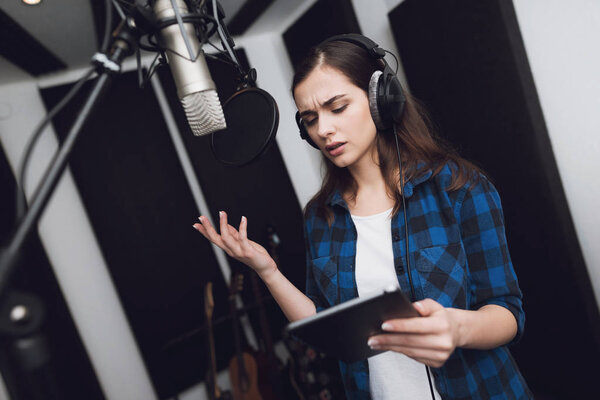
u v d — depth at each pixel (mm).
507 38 1742
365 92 956
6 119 2543
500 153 1954
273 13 2822
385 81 905
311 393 2287
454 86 2059
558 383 2045
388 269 996
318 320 597
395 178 1022
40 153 2549
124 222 2684
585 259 1835
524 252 2002
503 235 927
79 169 2613
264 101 758
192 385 2754
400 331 607
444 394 912
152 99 2807
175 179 2824
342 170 1137
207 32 637
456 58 1995
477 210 935
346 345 734
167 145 2822
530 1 1727
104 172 2664
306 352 2352
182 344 2613
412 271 950
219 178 2832
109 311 2695
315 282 1151
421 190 1011
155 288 2713
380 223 1031
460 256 939
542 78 1765
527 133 1796
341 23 2439
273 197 2979
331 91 934
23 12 1929
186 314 2766
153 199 2756
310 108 966
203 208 2941
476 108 1987
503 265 901
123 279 2654
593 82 1596
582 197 1765
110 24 538
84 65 2619
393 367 971
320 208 1167
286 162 3141
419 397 943
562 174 1814
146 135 2773
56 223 2627
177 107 2738
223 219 967
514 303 875
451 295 910
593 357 1844
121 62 538
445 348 612
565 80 1685
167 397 2689
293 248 2992
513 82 1780
